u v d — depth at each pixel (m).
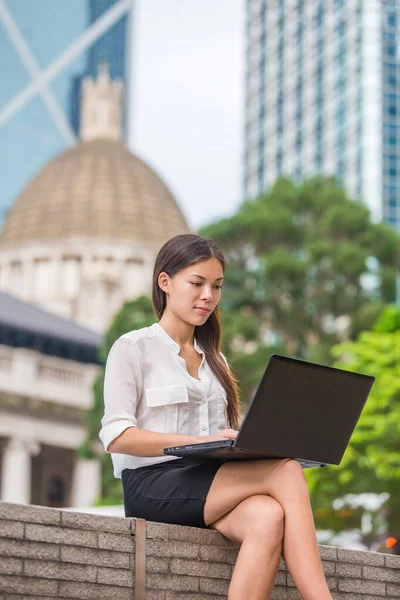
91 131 99.31
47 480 54.38
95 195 88.94
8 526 3.86
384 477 26.72
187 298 4.62
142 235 87.25
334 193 44.22
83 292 79.12
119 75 119.25
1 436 49.12
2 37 113.19
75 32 117.56
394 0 94.88
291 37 106.38
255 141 110.19
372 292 43.12
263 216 42.66
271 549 4.08
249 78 113.81
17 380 49.41
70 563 4.03
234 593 4.05
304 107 101.88
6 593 3.80
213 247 4.67
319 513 28.00
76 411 51.25
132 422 4.45
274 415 4.11
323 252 41.25
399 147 91.44
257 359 36.84
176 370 4.64
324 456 4.31
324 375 4.18
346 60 95.75
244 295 41.97
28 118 113.81
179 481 4.41
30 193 90.50
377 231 43.44
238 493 4.25
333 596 5.09
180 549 4.40
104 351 41.34
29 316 52.34
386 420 26.91
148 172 94.38
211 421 4.70
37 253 85.62
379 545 26.95
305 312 41.88
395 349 28.67
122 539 4.23
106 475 40.44
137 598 4.20
